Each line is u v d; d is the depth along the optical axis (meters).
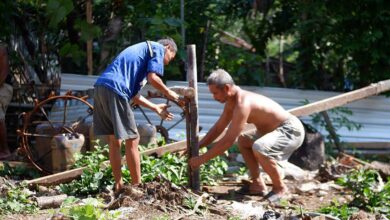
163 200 6.46
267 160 7.14
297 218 6.05
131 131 6.75
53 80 10.54
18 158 8.69
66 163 7.77
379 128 10.66
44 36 10.31
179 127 9.79
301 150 9.13
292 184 7.95
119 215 5.91
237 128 6.90
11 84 9.22
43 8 10.26
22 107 9.54
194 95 7.03
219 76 6.93
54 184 7.46
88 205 5.80
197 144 7.13
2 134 8.77
